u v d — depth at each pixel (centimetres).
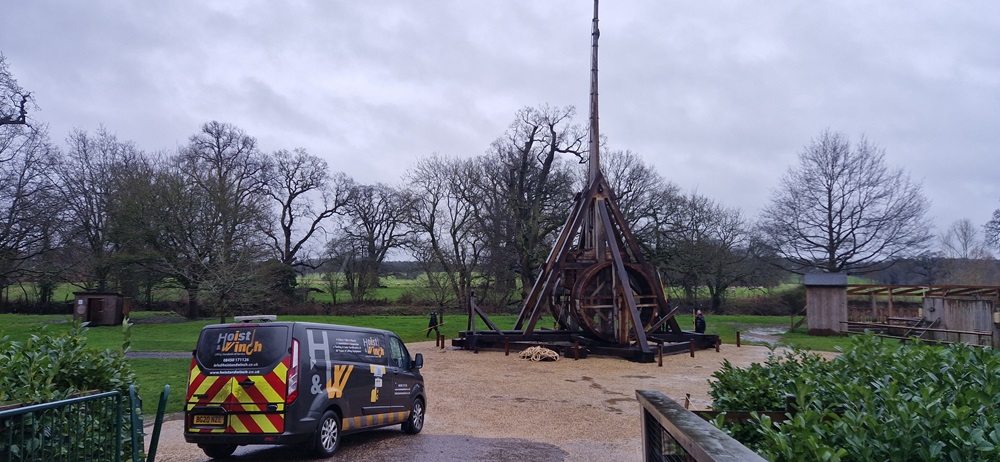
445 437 1195
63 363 691
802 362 793
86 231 4781
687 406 767
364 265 5456
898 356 681
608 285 2723
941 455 408
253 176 5391
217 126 5241
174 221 4319
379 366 1158
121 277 4575
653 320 2866
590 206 2853
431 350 2769
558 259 2784
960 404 503
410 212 5406
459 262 5366
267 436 939
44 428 504
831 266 4612
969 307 3044
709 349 2842
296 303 5038
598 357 2519
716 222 5644
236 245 4247
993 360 575
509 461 998
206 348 991
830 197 4609
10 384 631
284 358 966
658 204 4803
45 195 3978
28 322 3988
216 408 956
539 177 5119
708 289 5669
